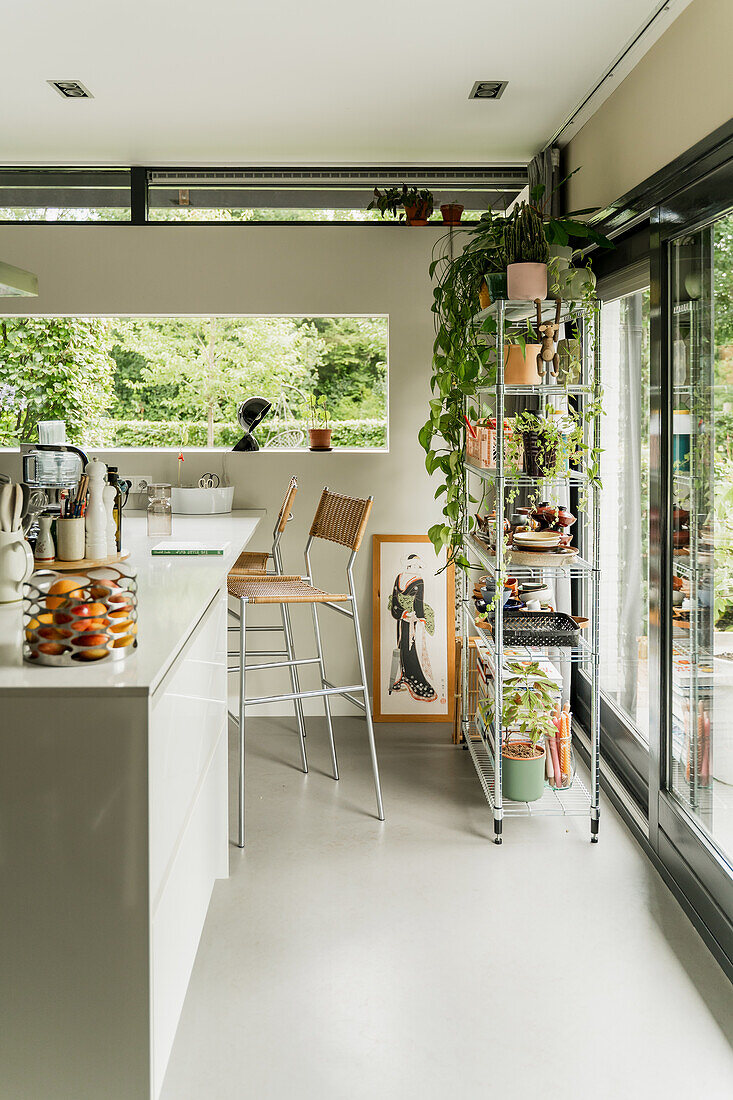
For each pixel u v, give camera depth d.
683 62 2.89
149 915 1.76
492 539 3.59
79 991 1.78
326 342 10.58
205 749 2.55
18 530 2.48
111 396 8.00
